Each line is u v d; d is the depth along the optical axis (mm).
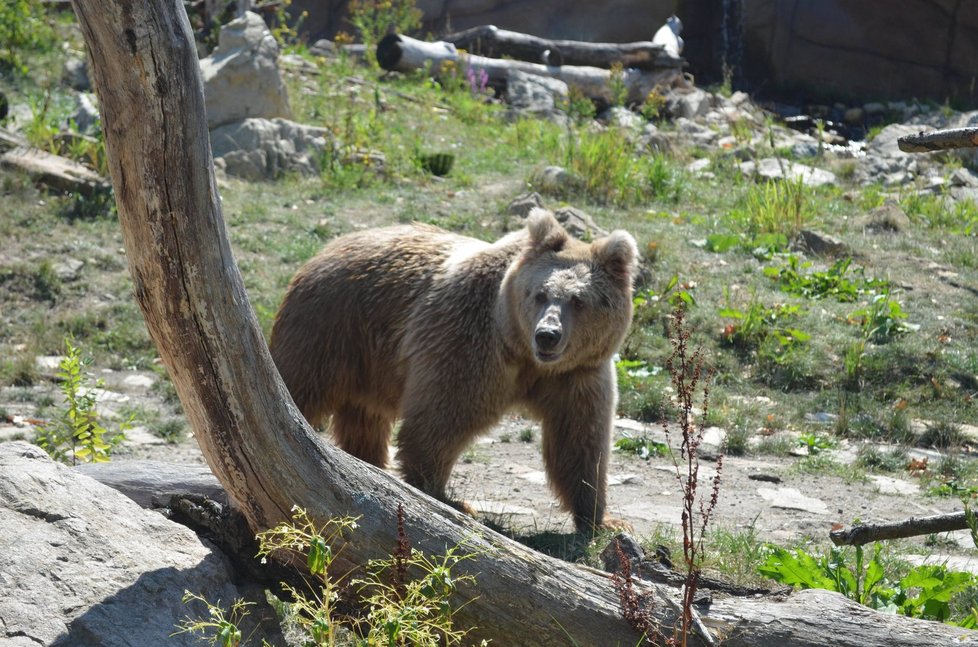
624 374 10609
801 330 11766
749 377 11047
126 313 11164
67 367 7395
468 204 14734
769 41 29516
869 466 9258
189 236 3848
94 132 14805
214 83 15680
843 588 5281
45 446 7227
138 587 3969
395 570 4156
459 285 6957
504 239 7230
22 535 4023
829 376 11055
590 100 22391
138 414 9227
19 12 18328
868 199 17047
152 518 4418
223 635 3613
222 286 3973
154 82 3617
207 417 4148
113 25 3521
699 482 8562
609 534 6672
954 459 9227
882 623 4227
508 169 16531
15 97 16406
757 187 16453
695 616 4227
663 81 24062
